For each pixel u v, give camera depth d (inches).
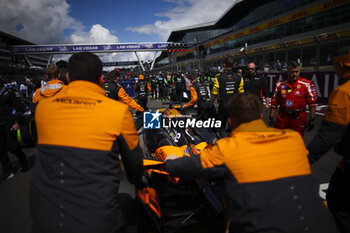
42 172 46.5
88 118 46.4
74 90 50.4
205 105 172.7
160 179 96.6
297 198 44.4
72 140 45.5
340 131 56.2
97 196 44.5
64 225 43.0
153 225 79.7
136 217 93.3
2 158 139.9
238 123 54.3
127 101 152.9
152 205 75.4
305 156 50.1
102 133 46.2
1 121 134.7
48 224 43.4
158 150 101.9
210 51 1715.1
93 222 43.4
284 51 646.5
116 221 46.8
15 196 121.0
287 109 135.6
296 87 130.8
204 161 50.6
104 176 46.1
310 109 131.9
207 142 100.2
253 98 53.0
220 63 1083.3
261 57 757.3
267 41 1065.5
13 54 2241.6
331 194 64.6
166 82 550.6
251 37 1201.4
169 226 78.6
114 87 152.6
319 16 778.8
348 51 59.7
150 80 634.2
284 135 50.8
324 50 487.5
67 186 44.1
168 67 2182.6
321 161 149.8
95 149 45.7
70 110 47.6
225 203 49.4
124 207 102.3
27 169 153.6
